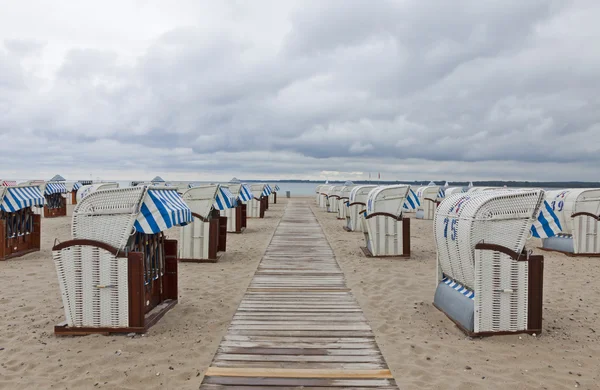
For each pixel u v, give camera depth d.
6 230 10.62
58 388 3.98
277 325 5.78
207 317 6.11
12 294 7.31
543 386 4.06
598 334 5.49
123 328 5.32
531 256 5.35
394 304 6.86
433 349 4.95
